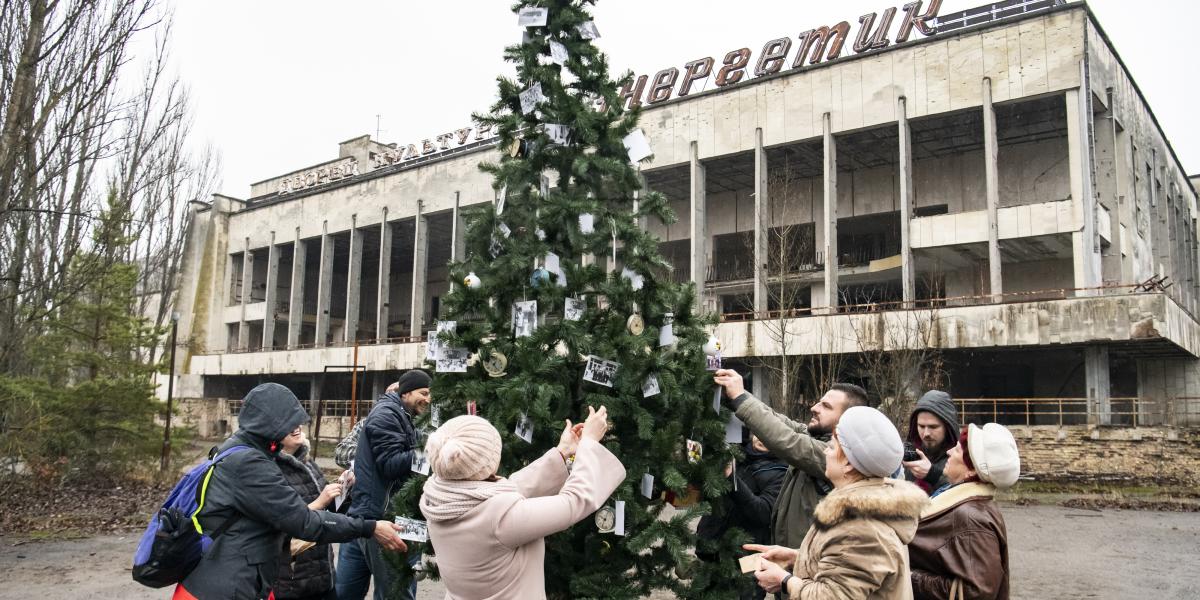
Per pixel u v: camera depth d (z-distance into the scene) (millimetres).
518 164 4555
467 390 4059
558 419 4105
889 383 20031
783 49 27984
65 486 15492
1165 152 32281
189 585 3381
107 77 12664
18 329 13586
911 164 27594
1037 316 21250
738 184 32969
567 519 2957
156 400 17172
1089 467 19703
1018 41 23344
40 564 9391
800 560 2844
